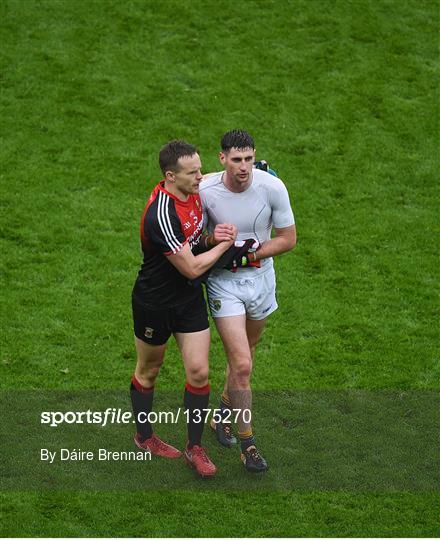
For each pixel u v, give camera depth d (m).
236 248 22.56
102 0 45.53
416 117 40.41
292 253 33.12
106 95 40.69
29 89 40.72
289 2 46.06
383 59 43.28
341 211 35.47
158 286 22.25
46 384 26.64
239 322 22.97
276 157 38.12
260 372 27.53
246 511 22.33
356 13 45.53
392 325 29.67
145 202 35.47
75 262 32.19
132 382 24.00
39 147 37.91
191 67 42.44
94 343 28.47
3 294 30.42
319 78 42.19
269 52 43.44
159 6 45.41
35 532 21.36
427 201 36.19
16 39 43.09
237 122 39.81
